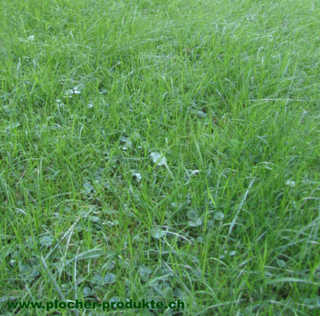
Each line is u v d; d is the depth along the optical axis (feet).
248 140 8.25
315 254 6.05
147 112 9.18
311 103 9.57
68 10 13.66
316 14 13.47
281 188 7.11
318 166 7.77
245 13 13.55
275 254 6.24
